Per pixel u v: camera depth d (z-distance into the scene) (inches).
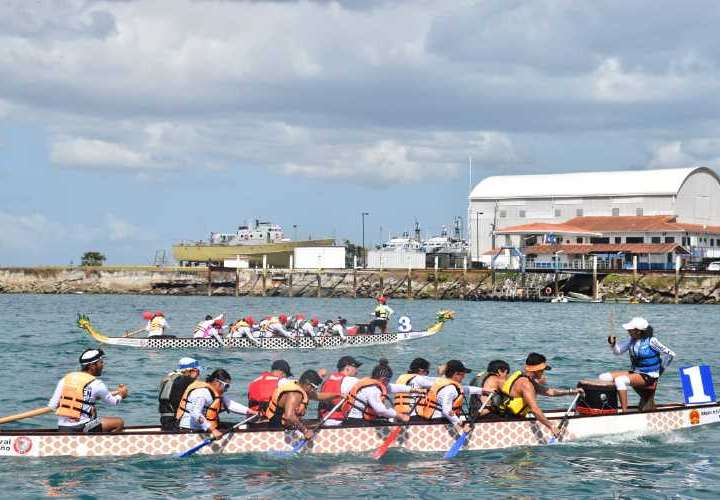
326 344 1588.3
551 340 1846.7
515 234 4712.1
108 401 658.2
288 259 5866.1
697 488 589.0
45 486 575.8
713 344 1795.0
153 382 1084.5
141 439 648.4
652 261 4456.2
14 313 3024.1
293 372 1206.3
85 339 1759.4
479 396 707.4
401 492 575.8
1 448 645.9
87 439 644.1
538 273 4505.4
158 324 1577.3
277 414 666.8
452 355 1487.5
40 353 1454.2
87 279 5516.7
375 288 4901.6
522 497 567.5
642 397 764.6
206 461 642.8
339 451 669.3
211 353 1486.2
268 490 576.1
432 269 4798.2
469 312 3267.7
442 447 685.3
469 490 581.3
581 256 4547.2
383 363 701.3
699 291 4143.7
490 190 5354.3
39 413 653.9
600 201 5029.5
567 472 627.8
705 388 798.5
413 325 2453.2
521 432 701.9
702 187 5093.5
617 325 2440.9
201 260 5910.4
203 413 658.2
